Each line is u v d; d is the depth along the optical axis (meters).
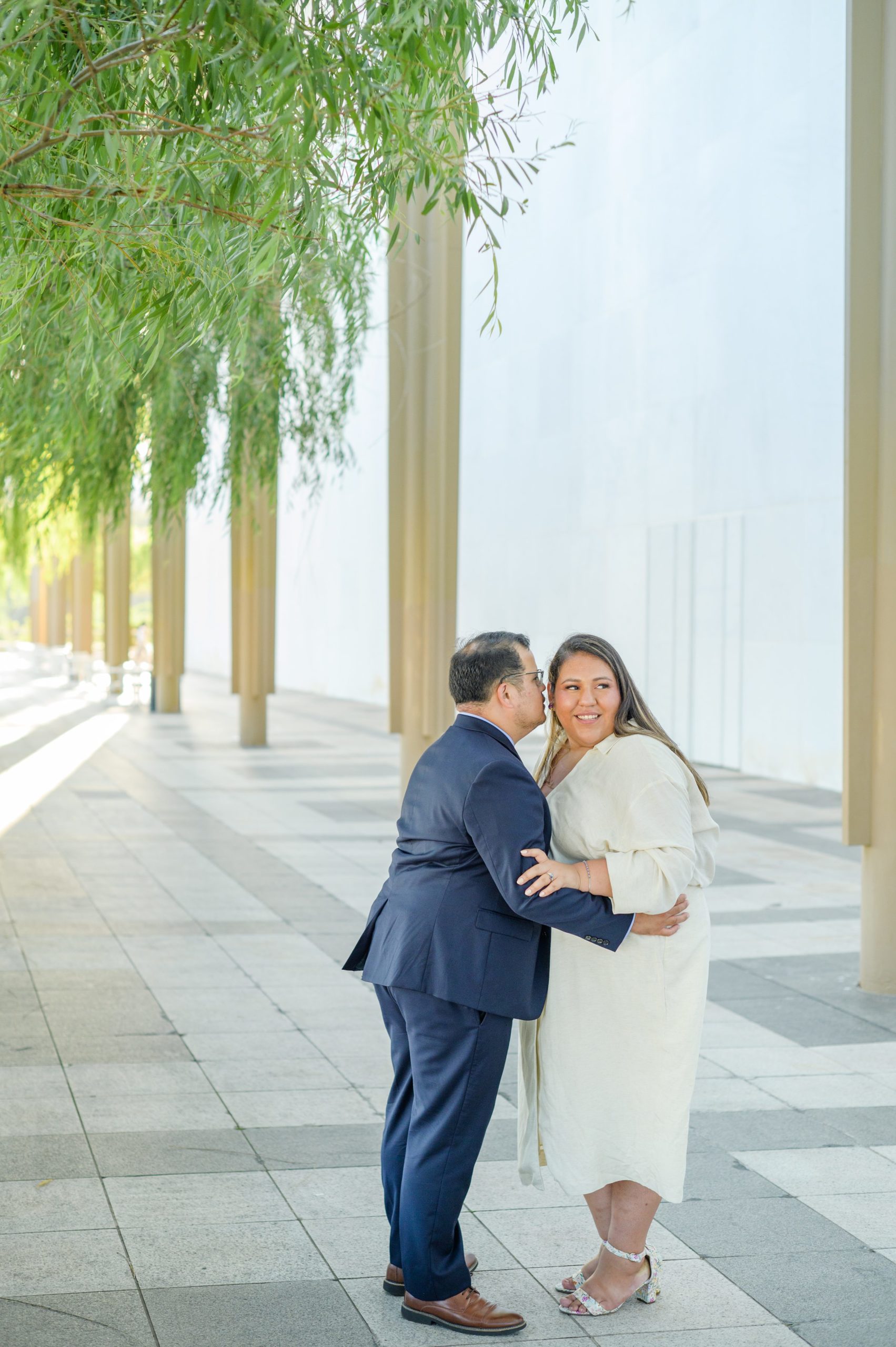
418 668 12.14
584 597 21.77
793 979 7.44
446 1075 3.45
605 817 3.51
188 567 51.06
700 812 3.65
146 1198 4.32
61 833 12.41
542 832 3.45
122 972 7.30
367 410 31.72
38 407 7.50
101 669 42.25
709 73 17.47
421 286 11.77
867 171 6.73
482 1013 3.45
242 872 10.55
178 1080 5.52
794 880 10.52
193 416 8.74
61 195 3.64
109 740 22.12
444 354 11.87
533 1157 3.74
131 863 10.87
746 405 17.14
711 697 18.41
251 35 3.00
